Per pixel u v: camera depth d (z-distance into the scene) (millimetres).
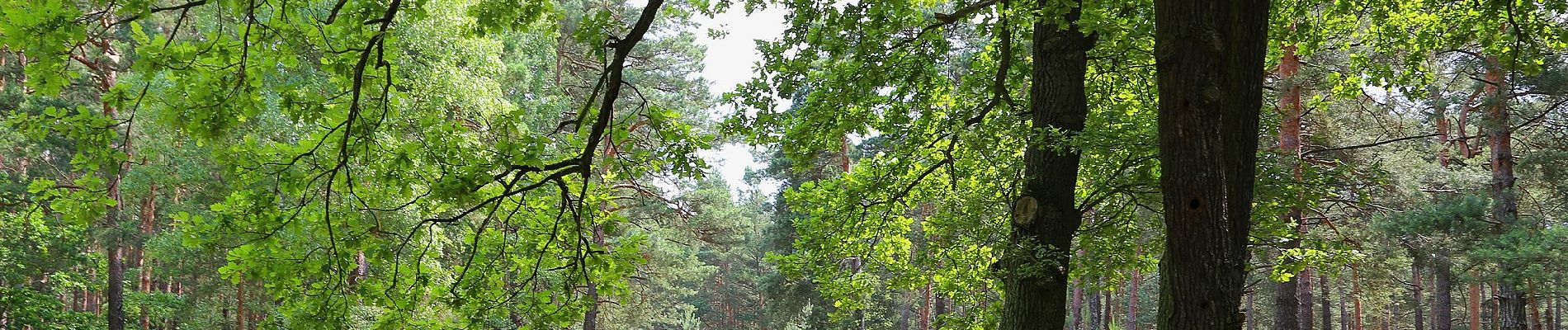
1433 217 13852
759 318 47188
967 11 6984
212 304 18859
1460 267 15680
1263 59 4121
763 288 27094
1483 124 14484
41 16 4211
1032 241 7391
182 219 5848
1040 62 7738
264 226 5801
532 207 6672
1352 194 11773
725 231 26594
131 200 18094
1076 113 7520
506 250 6977
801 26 7195
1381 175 10273
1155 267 9961
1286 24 8664
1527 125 14734
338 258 6035
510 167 5207
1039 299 7383
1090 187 8656
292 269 6070
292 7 5082
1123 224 9500
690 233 26484
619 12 23672
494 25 5410
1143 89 9242
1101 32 6902
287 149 5684
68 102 17812
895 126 9055
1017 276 7258
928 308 24688
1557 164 14656
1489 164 16469
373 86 5570
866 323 24953
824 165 24797
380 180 5562
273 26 5012
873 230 10781
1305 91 14266
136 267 25109
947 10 12961
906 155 9375
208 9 12031
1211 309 4074
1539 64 7977
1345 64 14273
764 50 7871
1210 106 3984
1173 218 4121
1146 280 42688
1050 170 7562
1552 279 12703
